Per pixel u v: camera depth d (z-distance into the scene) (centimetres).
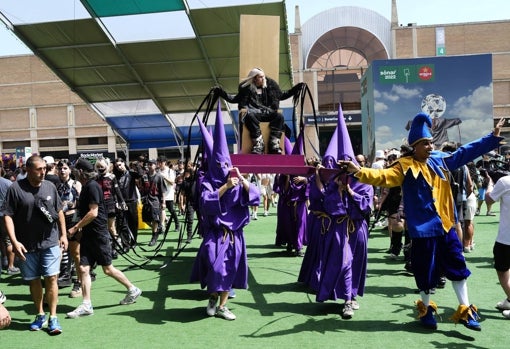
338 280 551
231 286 563
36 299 536
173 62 1727
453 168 500
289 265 844
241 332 505
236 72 1794
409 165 491
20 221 517
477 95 1920
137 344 476
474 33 3781
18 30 1538
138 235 1255
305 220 921
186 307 605
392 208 811
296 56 3775
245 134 714
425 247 489
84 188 584
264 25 750
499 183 528
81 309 572
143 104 2064
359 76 3747
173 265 871
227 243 555
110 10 1438
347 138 600
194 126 2234
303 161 636
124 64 1741
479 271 742
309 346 461
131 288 621
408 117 1939
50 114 4056
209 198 547
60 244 552
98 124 3994
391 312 563
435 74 1933
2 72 4078
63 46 1627
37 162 520
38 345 480
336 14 3775
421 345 457
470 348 448
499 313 548
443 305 584
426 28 3803
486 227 1196
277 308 592
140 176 1072
